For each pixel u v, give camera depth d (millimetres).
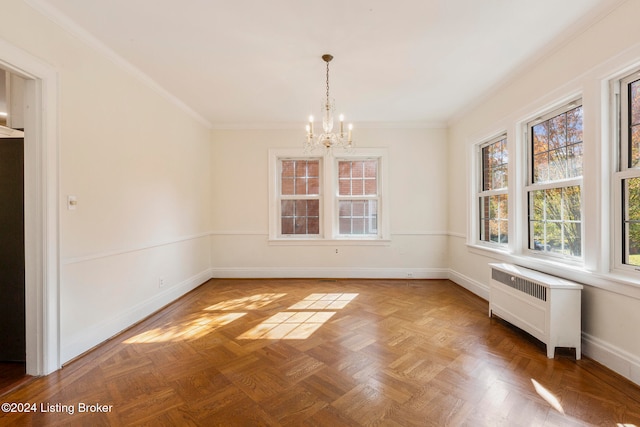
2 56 1802
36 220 2070
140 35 2439
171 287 3734
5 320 2268
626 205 2094
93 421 1623
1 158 2252
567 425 1574
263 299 3814
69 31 2262
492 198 3816
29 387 1936
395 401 1779
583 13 2172
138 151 3109
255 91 3600
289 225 5074
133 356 2342
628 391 1859
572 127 2574
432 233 4910
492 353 2367
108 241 2684
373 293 4082
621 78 2111
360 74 3158
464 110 4238
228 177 4949
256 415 1662
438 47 2637
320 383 1965
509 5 2094
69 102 2283
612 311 2096
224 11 2146
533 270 2812
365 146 4910
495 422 1599
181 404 1762
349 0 2043
